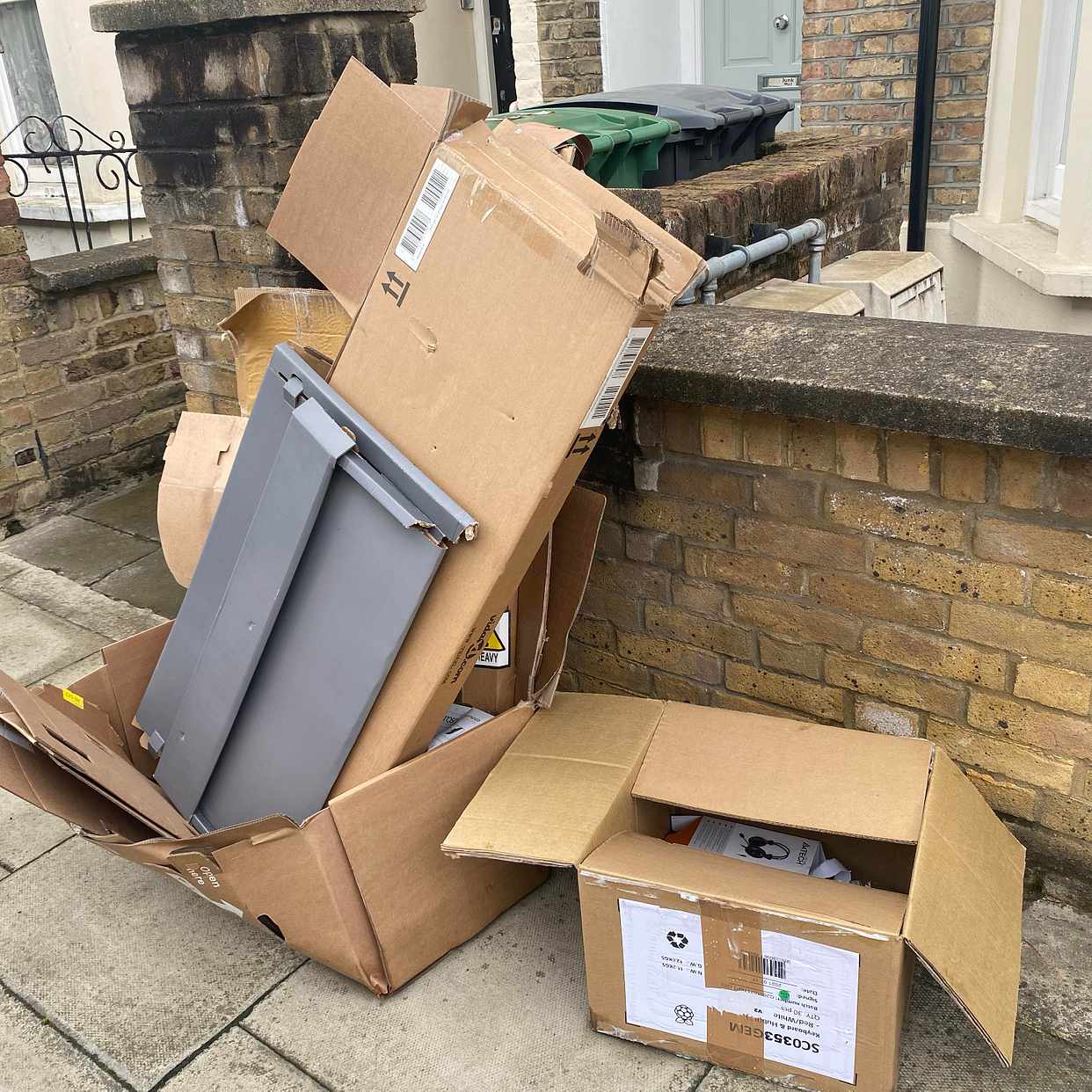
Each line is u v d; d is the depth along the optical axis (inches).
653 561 85.3
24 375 143.6
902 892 70.3
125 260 150.7
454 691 66.4
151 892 80.5
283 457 65.6
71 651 113.8
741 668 84.4
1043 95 156.3
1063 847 72.7
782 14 218.1
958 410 61.4
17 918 78.4
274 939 75.0
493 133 67.3
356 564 64.7
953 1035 63.7
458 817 70.1
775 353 71.8
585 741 71.8
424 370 63.2
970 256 173.8
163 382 162.9
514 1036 65.8
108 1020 69.1
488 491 61.0
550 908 75.9
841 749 68.2
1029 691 69.5
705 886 58.0
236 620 69.9
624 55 225.3
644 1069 63.1
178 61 98.2
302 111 94.6
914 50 179.3
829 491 72.7
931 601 71.4
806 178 123.0
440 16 202.5
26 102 217.3
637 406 79.2
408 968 68.8
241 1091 63.4
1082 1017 64.2
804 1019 58.2
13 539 144.6
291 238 70.5
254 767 73.1
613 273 55.6
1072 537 63.4
